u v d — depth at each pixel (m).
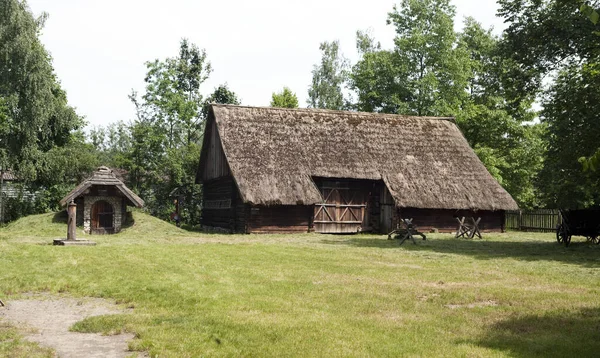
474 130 49.12
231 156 31.39
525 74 26.42
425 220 33.50
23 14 36.22
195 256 17.66
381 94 48.03
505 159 48.38
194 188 46.25
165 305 10.46
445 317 9.48
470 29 51.97
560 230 24.86
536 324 9.05
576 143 23.09
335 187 33.47
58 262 15.95
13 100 36.00
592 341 8.08
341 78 67.44
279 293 11.41
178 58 55.44
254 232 30.89
